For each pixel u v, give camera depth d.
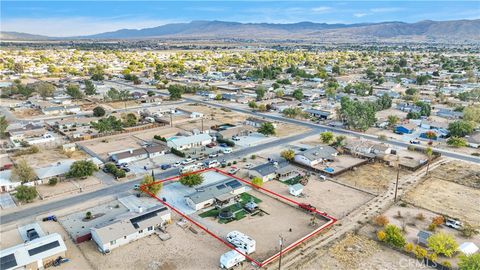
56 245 51.09
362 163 90.00
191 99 176.50
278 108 152.38
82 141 107.62
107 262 50.31
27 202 68.00
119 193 72.44
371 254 52.66
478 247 54.41
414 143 107.75
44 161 89.81
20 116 138.12
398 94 181.00
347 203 69.19
